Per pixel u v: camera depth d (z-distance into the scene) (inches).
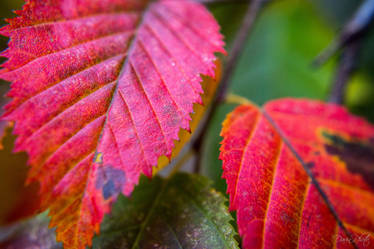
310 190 5.9
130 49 5.9
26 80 5.4
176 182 6.1
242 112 6.3
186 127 5.5
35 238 6.1
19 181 6.4
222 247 5.6
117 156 5.4
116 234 5.8
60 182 5.3
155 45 6.0
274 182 5.8
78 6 5.9
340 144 6.3
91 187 5.3
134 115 5.6
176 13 6.5
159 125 5.5
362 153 6.2
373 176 6.0
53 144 5.4
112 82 5.7
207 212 5.8
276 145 6.1
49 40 5.6
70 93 5.5
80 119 5.5
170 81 5.7
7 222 6.3
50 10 5.7
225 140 5.9
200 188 6.0
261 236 5.5
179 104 5.6
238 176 5.7
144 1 6.5
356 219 5.7
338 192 5.9
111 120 5.5
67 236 5.3
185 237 5.7
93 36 5.8
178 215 5.8
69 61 5.6
